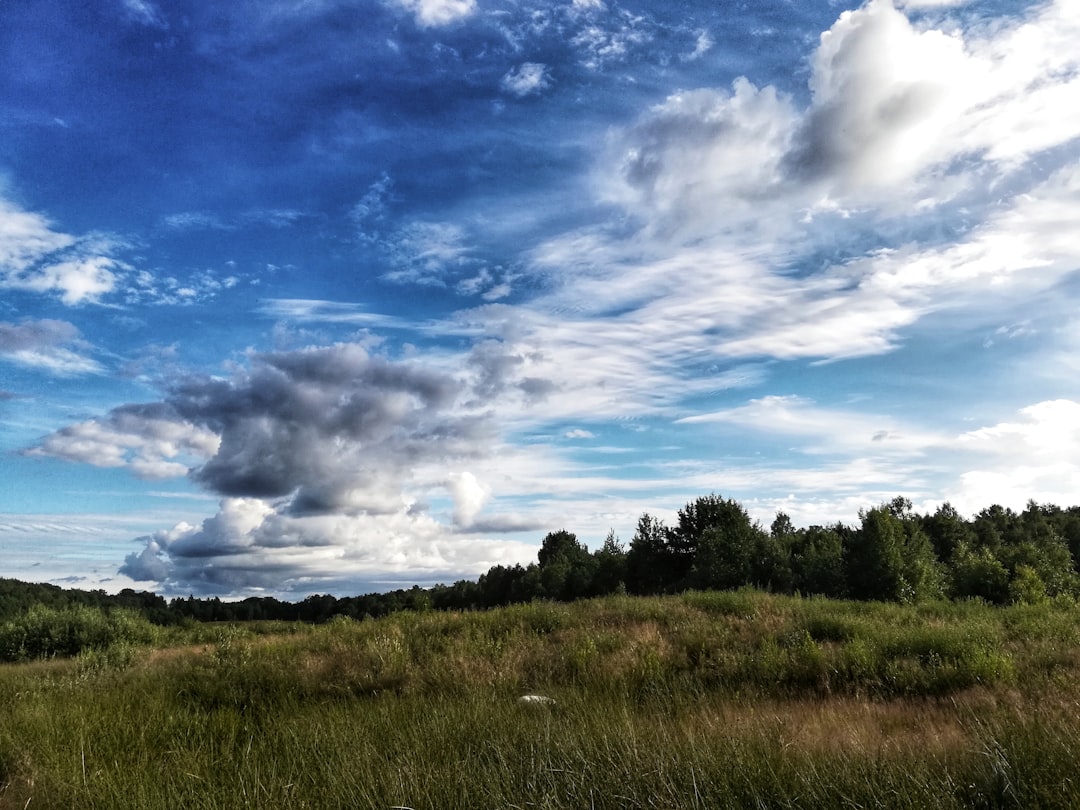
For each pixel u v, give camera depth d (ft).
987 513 234.79
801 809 13.30
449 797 14.66
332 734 20.94
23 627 68.85
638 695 29.91
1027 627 43.06
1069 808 12.77
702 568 112.06
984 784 13.99
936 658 33.60
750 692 30.42
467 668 35.12
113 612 76.23
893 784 13.74
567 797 14.14
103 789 16.89
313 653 43.32
